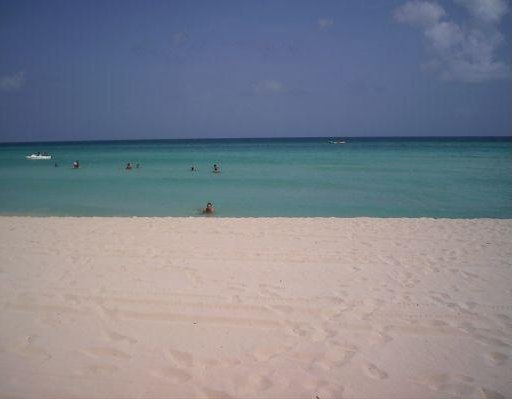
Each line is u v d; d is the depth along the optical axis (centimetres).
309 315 482
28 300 529
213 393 343
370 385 353
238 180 2183
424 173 2409
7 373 373
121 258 707
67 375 370
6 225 998
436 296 536
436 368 378
